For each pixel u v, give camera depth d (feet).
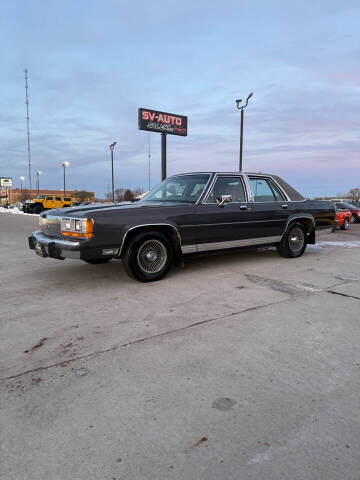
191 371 7.64
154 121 80.28
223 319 10.72
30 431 5.78
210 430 5.75
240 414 6.15
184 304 12.19
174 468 4.97
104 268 18.37
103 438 5.59
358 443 5.44
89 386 7.10
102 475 4.86
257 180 19.42
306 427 5.82
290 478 4.79
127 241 14.58
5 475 4.87
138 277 14.79
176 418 6.06
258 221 18.56
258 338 9.33
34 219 76.28
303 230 21.42
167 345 8.94
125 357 8.32
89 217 13.42
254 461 5.09
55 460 5.14
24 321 10.78
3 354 8.59
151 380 7.30
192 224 15.93
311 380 7.27
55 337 9.56
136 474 4.87
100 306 12.11
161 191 18.97
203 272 17.21
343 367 7.82
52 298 13.14
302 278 15.93
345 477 4.79
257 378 7.35
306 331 9.80
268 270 17.67
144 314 11.24
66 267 18.86
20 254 23.98
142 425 5.89
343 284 14.83
